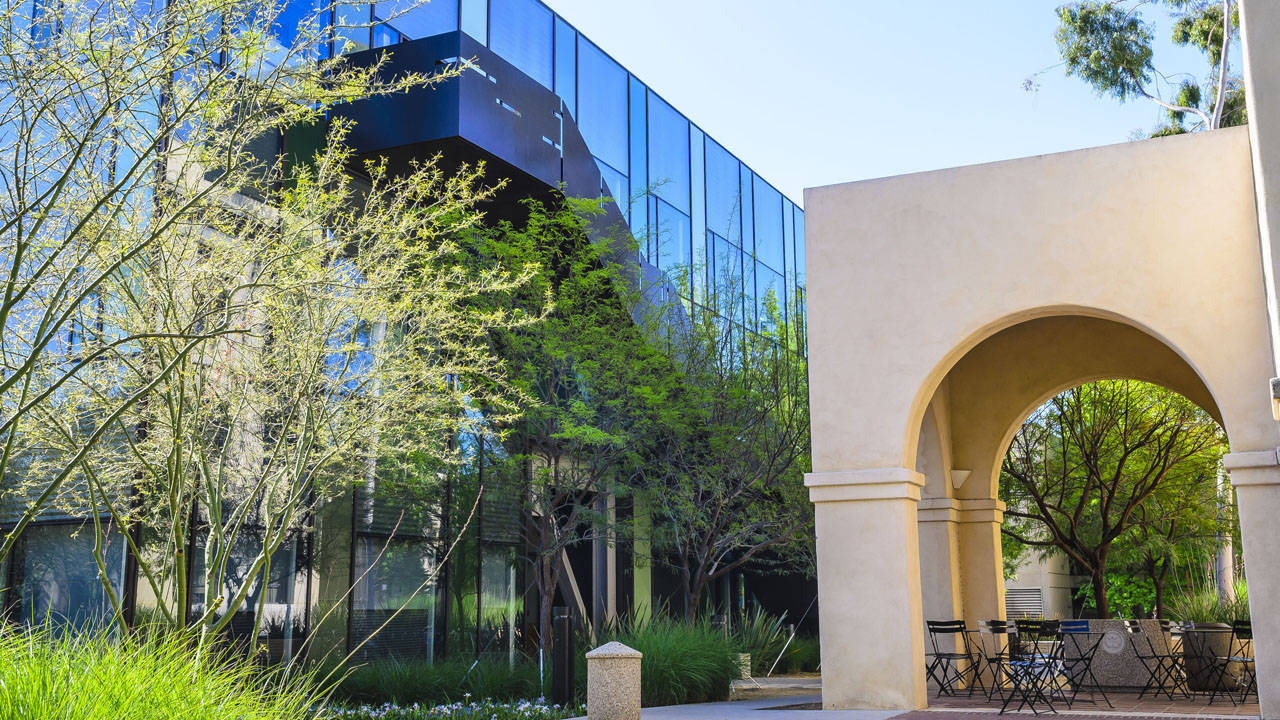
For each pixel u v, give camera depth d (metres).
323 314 9.45
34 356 5.57
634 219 21.56
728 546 17.73
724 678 13.73
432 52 15.14
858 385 12.02
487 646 16.89
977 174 11.91
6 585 12.73
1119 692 13.55
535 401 13.10
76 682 4.33
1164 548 22.55
